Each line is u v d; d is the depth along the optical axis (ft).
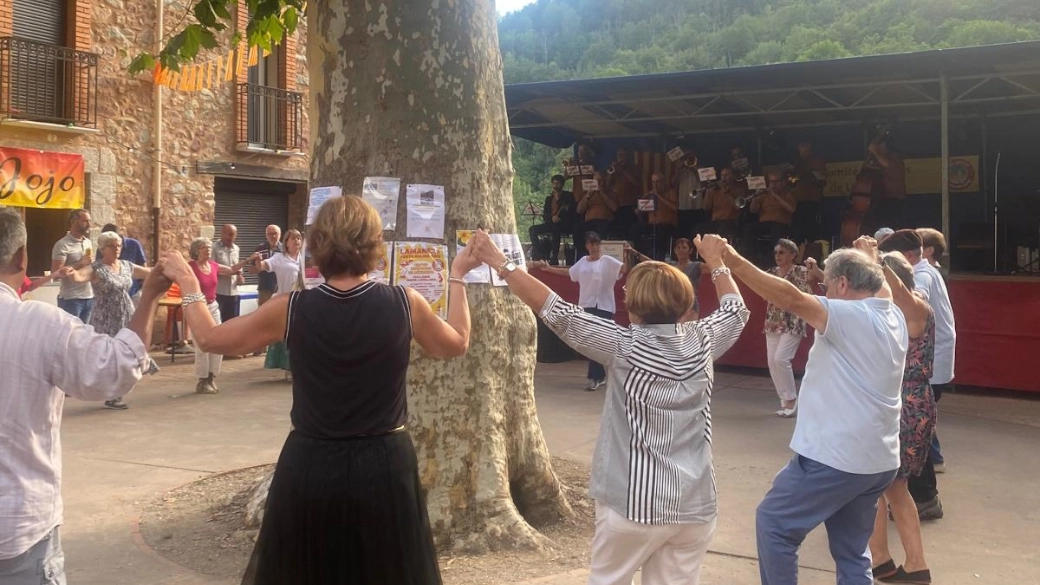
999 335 35.19
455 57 17.60
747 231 49.16
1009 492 21.80
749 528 18.74
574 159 56.80
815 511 12.53
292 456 8.95
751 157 55.98
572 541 17.61
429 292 16.99
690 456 10.73
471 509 16.94
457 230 17.42
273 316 9.03
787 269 30.81
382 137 17.24
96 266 31.32
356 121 17.37
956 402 34.45
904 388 15.72
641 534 10.48
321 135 17.88
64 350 8.43
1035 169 49.32
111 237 31.63
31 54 43.01
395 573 8.91
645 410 10.62
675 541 10.82
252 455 25.03
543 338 45.96
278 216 58.23
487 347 17.51
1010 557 17.17
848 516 13.15
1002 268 45.24
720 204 51.34
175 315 44.68
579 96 47.55
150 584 15.24
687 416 10.74
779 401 34.47
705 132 56.59
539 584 15.11
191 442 26.68
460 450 17.04
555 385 38.52
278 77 55.57
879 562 15.87
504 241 17.95
